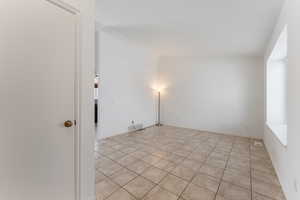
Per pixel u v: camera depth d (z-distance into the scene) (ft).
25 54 3.34
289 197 5.18
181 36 11.03
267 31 9.15
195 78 16.35
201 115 16.06
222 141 12.35
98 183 6.31
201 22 8.66
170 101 18.01
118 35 11.82
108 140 12.13
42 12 3.63
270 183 6.45
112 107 13.01
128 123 14.70
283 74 10.66
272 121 10.87
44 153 3.74
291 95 5.20
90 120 5.05
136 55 15.23
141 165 7.95
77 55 4.53
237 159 8.85
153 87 17.92
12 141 3.15
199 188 6.04
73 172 4.51
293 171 4.84
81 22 4.63
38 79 3.58
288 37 5.64
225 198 5.48
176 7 7.23
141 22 9.11
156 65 18.34
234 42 11.35
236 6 6.82
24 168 3.35
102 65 11.91
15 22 3.17
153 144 11.36
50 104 3.85
